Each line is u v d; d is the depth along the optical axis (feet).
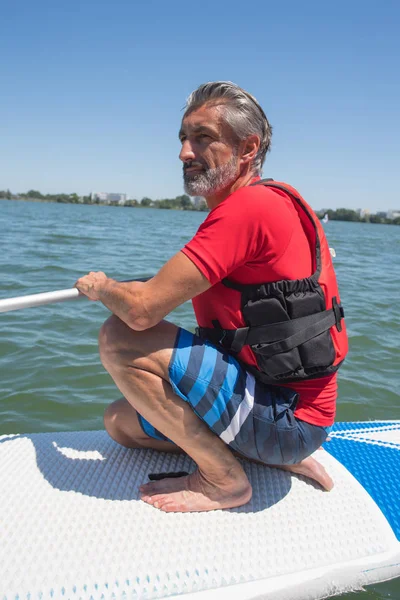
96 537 5.91
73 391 13.02
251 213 5.41
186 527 6.18
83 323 18.47
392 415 12.64
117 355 5.83
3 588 5.25
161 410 5.91
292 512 6.56
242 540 6.07
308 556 6.02
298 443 6.17
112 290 5.81
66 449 7.59
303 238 5.88
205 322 6.32
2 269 29.78
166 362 5.71
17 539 5.79
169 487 6.60
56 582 5.37
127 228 88.63
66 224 87.35
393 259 57.93
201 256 5.44
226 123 5.88
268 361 5.82
